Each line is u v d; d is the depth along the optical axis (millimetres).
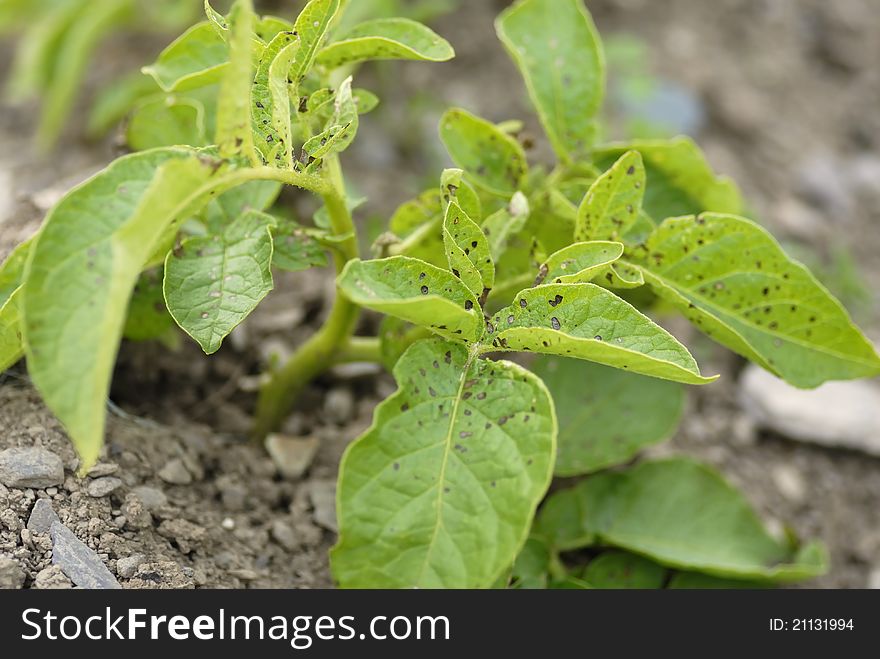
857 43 1104
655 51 1042
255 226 589
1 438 618
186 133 653
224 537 635
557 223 636
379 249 625
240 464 663
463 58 985
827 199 940
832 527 735
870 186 961
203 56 621
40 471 610
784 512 736
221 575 621
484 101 953
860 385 765
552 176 649
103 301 532
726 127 988
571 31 651
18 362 645
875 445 751
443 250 633
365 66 941
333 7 583
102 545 606
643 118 915
